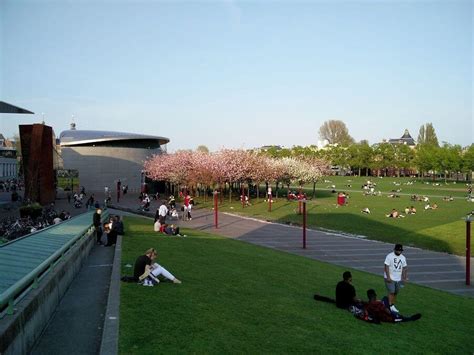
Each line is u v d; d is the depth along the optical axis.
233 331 9.91
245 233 37.88
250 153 76.00
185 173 73.12
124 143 93.00
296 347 9.49
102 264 18.06
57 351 8.52
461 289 20.45
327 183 119.38
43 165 52.69
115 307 10.50
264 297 13.59
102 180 90.69
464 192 86.69
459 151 125.38
